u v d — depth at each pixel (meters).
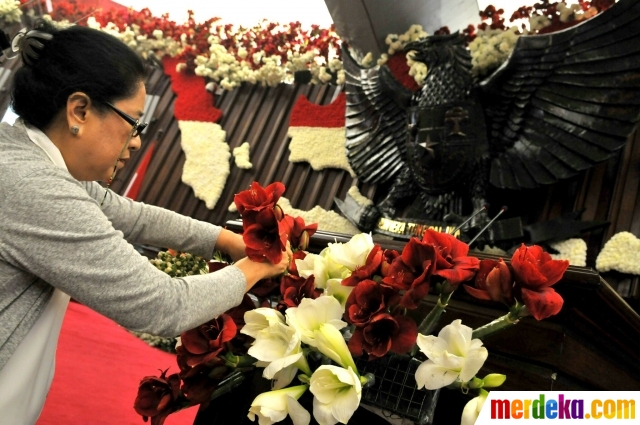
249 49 2.79
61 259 0.82
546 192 1.75
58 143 0.95
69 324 2.29
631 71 1.51
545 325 0.86
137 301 0.81
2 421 0.90
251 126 2.73
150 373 1.94
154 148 2.94
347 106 2.17
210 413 0.97
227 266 0.93
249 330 0.78
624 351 1.12
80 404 1.53
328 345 0.69
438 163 1.71
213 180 2.65
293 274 0.92
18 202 0.82
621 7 1.53
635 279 1.49
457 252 0.75
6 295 0.87
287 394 0.69
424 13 2.13
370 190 2.12
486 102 1.75
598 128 1.55
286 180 2.45
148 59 3.14
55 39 0.93
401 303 0.70
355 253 0.79
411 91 1.91
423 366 0.67
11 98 0.95
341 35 2.33
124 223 1.19
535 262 0.70
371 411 0.79
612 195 1.62
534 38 1.66
